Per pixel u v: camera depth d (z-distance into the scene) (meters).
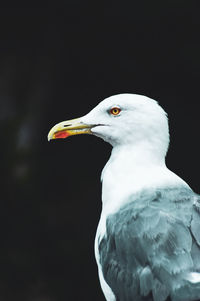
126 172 8.57
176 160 17.53
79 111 17.47
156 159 8.60
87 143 16.98
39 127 16.89
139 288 7.60
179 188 8.15
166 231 7.57
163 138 8.65
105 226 8.23
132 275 7.68
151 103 8.71
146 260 7.56
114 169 8.64
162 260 7.45
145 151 8.61
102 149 17.05
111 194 8.52
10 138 15.10
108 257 7.99
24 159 15.16
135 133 8.67
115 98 8.78
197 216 7.69
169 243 7.51
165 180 8.29
